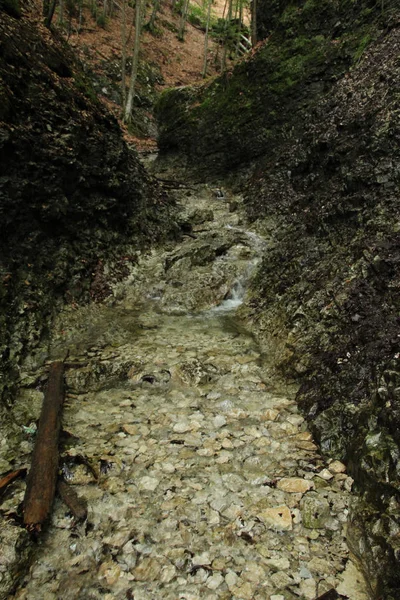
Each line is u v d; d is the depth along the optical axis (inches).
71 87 287.4
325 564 101.3
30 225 225.8
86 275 262.2
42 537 108.4
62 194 246.2
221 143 545.0
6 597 93.4
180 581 97.2
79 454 137.1
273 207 388.2
